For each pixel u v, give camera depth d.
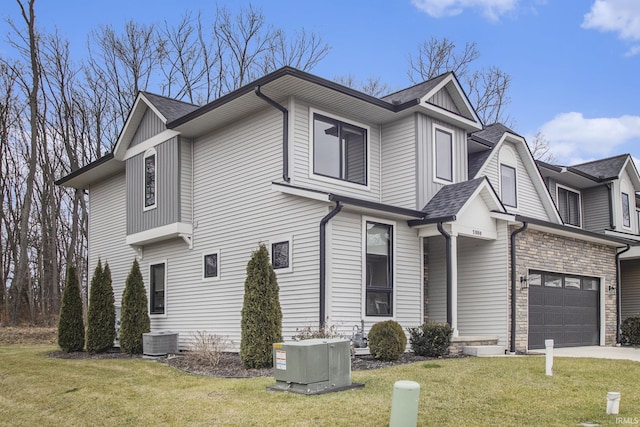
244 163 14.18
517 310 14.12
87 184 21.72
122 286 18.72
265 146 13.61
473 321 14.55
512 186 18.16
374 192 14.61
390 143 14.87
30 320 26.95
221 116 14.34
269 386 8.58
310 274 12.09
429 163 14.52
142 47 30.64
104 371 11.66
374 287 12.62
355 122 14.45
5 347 18.17
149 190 16.77
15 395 9.74
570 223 22.41
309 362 8.14
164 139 16.20
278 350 8.55
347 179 14.08
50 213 29.69
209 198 15.20
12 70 27.45
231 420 7.07
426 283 14.65
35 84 25.30
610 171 22.94
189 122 14.74
